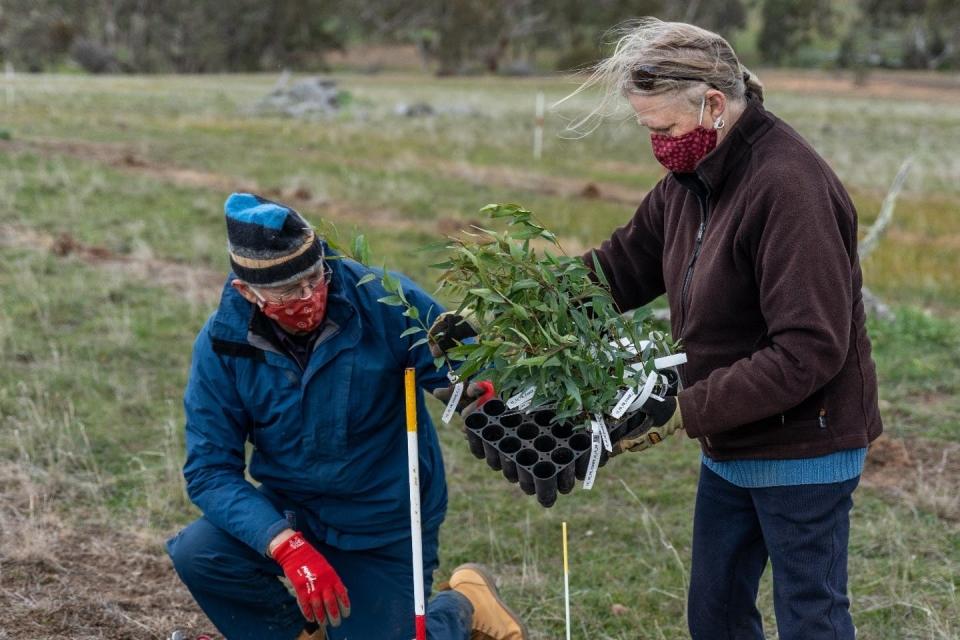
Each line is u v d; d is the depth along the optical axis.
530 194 14.07
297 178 13.55
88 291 7.75
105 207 10.76
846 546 2.83
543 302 2.80
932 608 3.98
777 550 2.82
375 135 20.73
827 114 34.84
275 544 2.89
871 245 8.02
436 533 3.39
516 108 30.80
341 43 68.38
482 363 2.73
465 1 63.28
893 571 4.26
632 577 4.30
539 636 3.86
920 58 69.94
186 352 6.68
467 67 65.12
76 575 4.07
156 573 4.15
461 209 12.41
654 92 2.63
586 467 2.79
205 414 3.03
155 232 9.88
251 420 3.10
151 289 7.99
